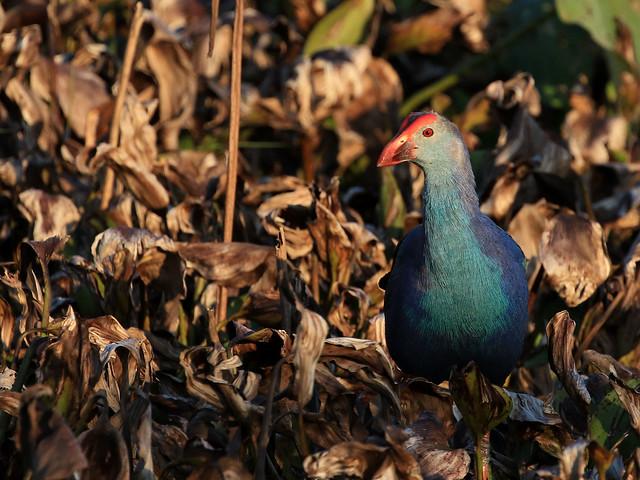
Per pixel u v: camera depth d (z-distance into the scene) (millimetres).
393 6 14883
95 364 6906
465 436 7355
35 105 11516
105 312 8891
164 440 7117
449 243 7566
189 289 9680
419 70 14883
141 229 9078
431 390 7305
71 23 13648
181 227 9969
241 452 6910
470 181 7617
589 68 14312
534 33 14484
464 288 7602
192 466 7004
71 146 11805
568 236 9508
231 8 14242
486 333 7746
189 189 10828
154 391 8008
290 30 13367
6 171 10969
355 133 12836
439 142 7496
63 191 11398
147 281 8828
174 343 8688
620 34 12727
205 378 6660
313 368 6500
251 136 13328
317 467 6133
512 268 7832
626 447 7395
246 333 7227
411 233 8227
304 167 12836
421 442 6855
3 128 12312
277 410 7227
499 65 14523
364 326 9023
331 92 12156
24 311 8156
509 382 9609
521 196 10664
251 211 10492
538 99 12406
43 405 5805
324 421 6750
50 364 6668
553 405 7797
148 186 9930
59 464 5707
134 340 7066
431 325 7797
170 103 11891
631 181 11234
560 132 14062
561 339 7207
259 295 8266
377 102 12984
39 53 12094
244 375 7199
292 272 8289
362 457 6168
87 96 11914
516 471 7332
